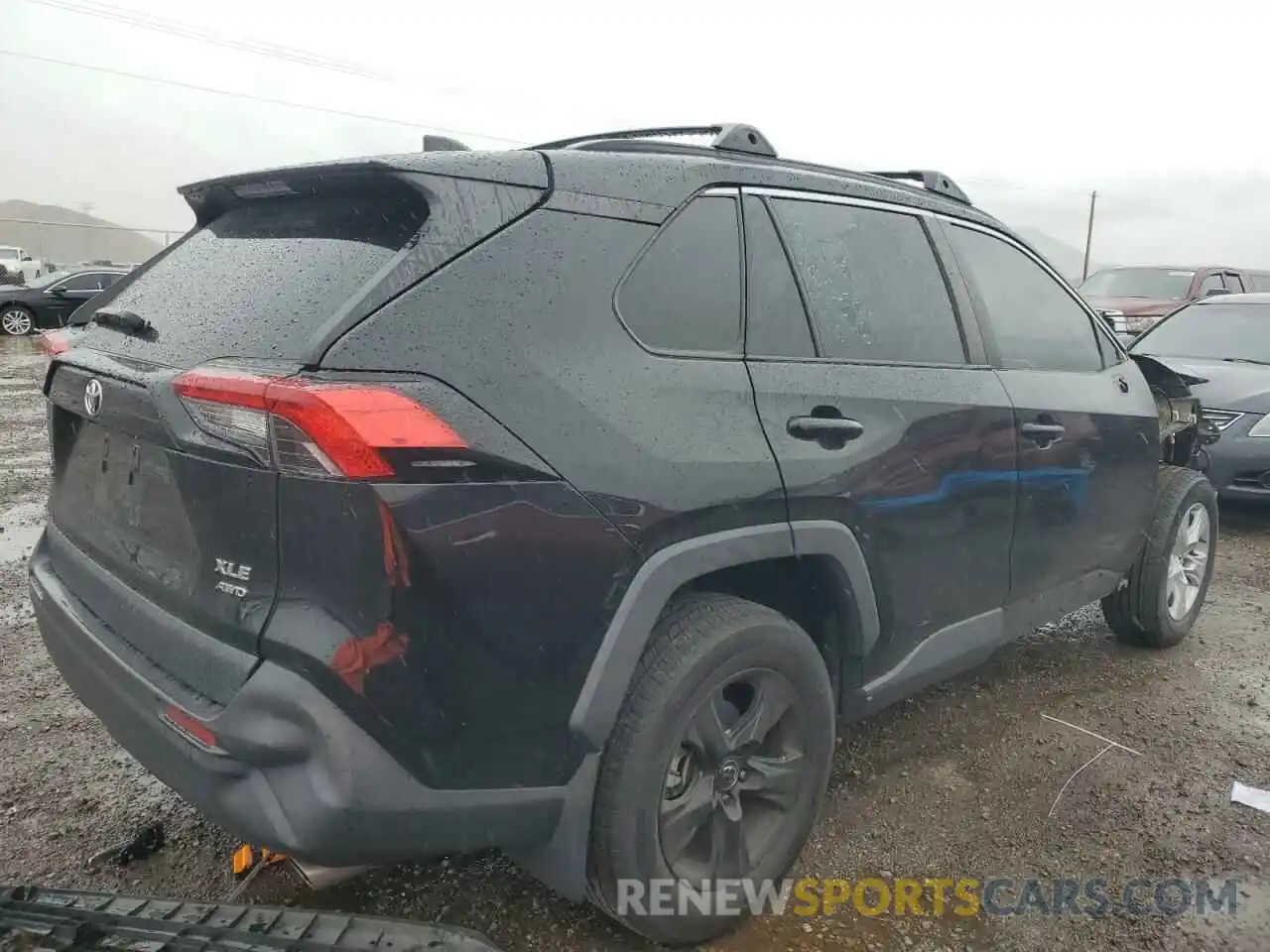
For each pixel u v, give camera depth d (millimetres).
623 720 2113
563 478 1961
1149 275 14539
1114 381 3854
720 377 2322
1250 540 6414
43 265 31828
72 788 3088
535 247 2074
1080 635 4652
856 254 2844
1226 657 4363
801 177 2730
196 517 1995
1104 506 3705
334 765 1783
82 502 2607
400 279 1907
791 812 2531
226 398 1849
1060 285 3748
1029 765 3346
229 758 1847
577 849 2113
